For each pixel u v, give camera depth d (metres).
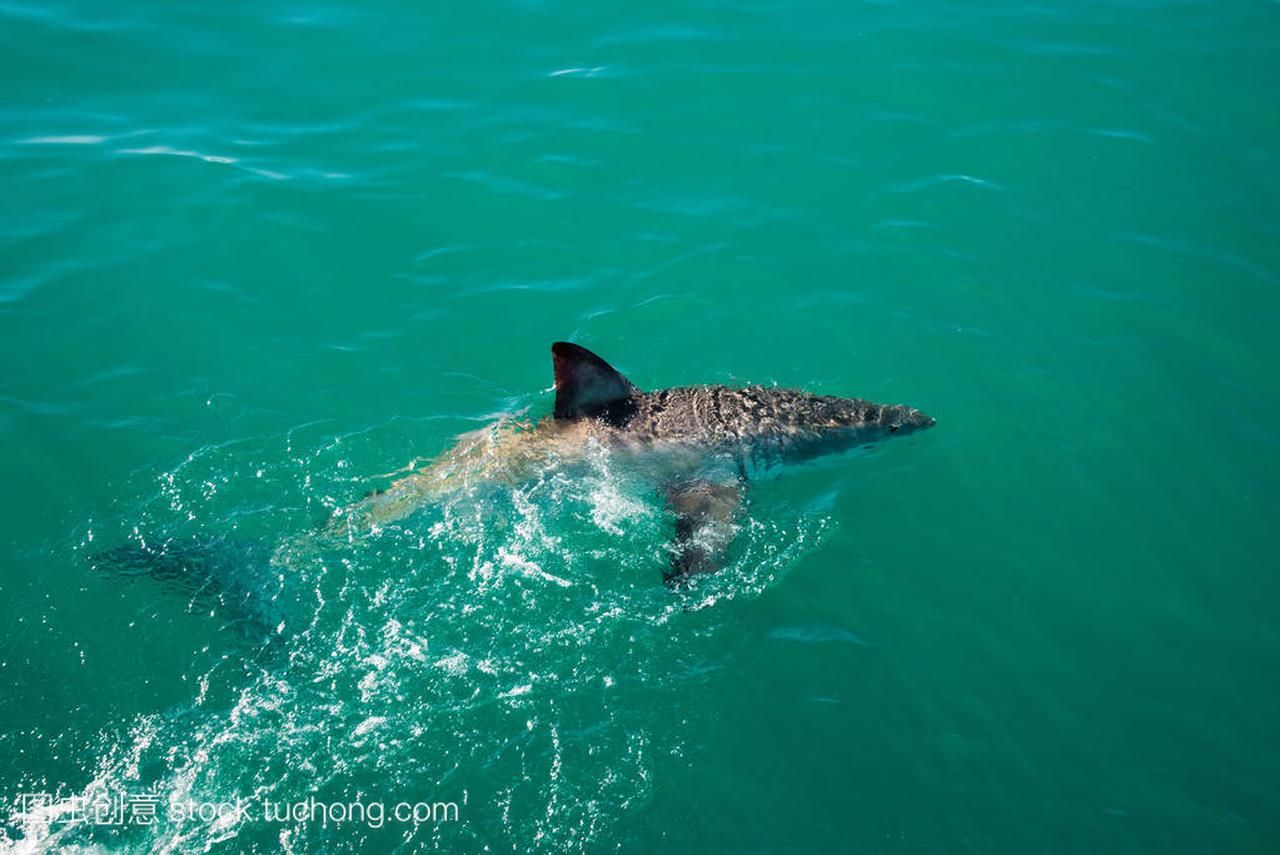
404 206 12.12
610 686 7.69
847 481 9.50
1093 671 7.94
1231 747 7.47
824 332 10.83
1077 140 12.83
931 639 8.14
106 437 9.61
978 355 10.57
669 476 9.34
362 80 13.73
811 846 6.83
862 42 14.31
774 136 12.95
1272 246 11.52
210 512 9.01
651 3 15.07
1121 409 10.00
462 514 8.92
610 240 11.77
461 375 10.40
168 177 12.27
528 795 7.03
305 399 10.10
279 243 11.63
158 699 7.56
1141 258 11.47
